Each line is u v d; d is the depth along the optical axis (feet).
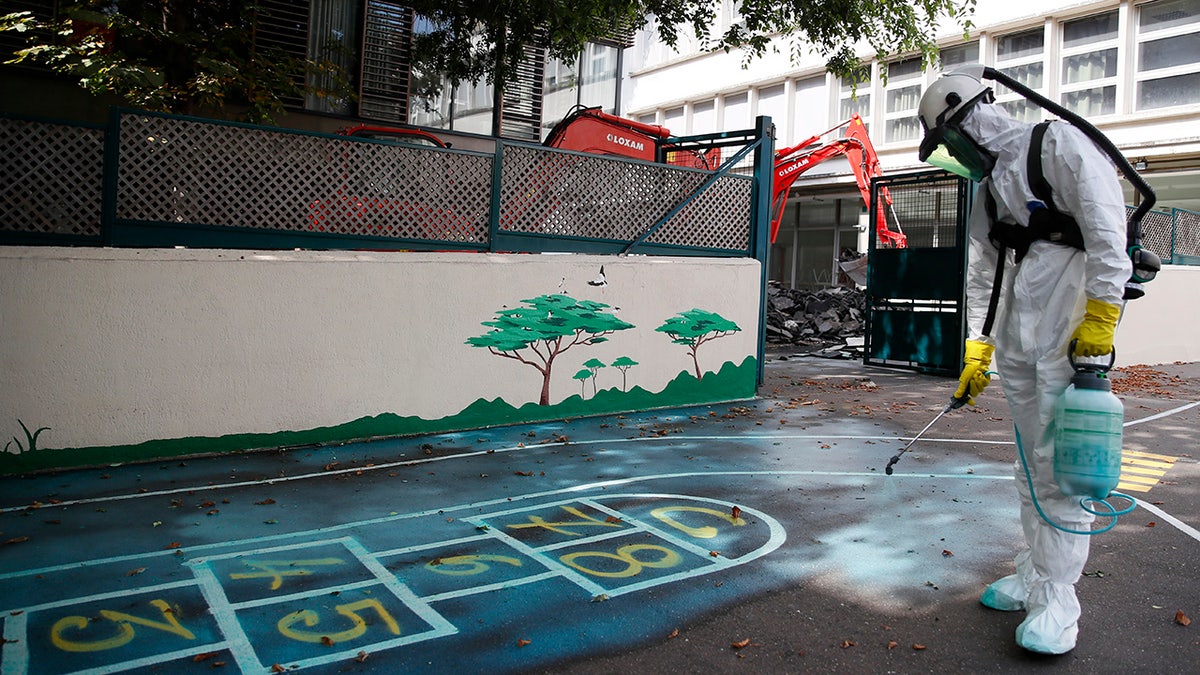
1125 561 14.58
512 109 49.34
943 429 27.43
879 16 39.19
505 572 14.11
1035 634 10.88
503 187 27.30
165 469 20.59
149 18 34.04
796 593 13.16
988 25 75.31
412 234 25.81
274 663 10.75
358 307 23.90
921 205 44.04
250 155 23.34
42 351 19.83
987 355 12.48
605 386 28.94
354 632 11.71
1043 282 11.05
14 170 20.67
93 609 12.41
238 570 14.08
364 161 24.86
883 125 84.07
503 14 36.94
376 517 17.20
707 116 101.45
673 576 13.93
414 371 24.99
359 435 24.13
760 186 33.53
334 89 41.96
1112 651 11.07
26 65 36.01
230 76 32.14
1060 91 72.23
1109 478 10.38
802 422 28.48
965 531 16.39
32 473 19.81
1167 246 54.39
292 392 23.04
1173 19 65.26
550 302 27.48
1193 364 51.98
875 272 46.03
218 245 23.03
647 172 30.37
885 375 42.14
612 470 21.43
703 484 20.07
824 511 17.78
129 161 21.85
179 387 21.47
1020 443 11.75
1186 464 22.77
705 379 31.50
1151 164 66.80
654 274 29.86
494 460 22.36
